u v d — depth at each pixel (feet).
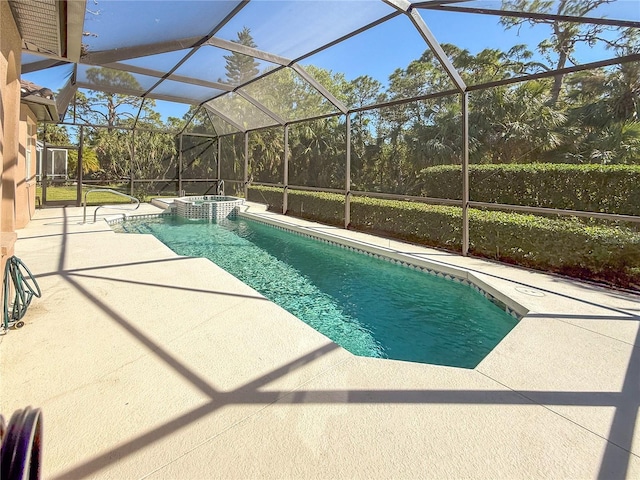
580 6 12.67
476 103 34.35
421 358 11.07
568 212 15.57
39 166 38.65
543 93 30.58
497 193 25.80
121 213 34.40
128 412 6.38
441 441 5.80
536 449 5.68
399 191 37.45
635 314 11.21
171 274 14.83
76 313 10.75
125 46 20.67
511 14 14.28
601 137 25.36
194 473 5.11
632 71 23.52
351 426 6.11
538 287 13.97
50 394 6.87
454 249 20.98
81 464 5.23
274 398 6.84
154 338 9.28
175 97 35.58
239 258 22.72
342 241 24.53
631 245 13.75
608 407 6.73
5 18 10.74
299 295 16.42
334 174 43.93
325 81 40.37
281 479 5.03
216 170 50.70
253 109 35.47
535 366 8.18
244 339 9.29
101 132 43.65
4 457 3.06
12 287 11.69
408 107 38.86
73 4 11.05
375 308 14.97
